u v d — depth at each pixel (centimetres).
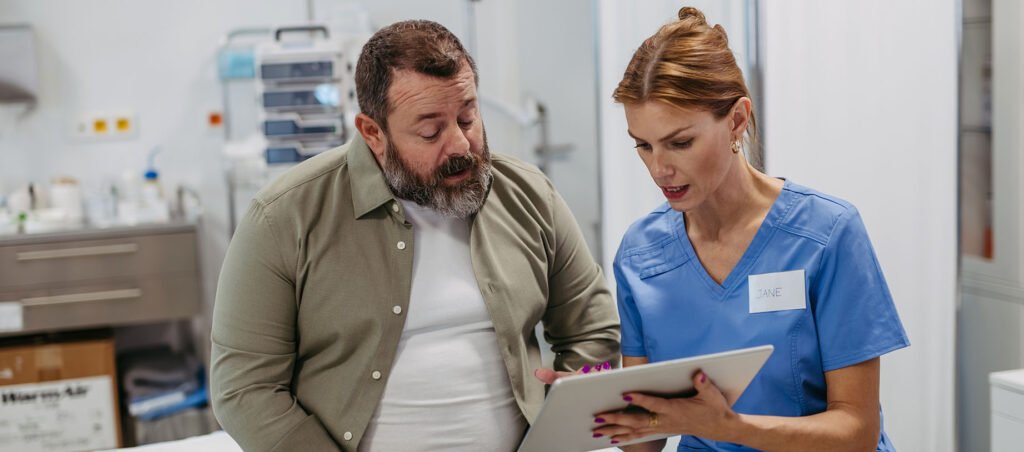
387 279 155
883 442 157
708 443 162
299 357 160
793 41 251
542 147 396
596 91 279
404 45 145
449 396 157
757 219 156
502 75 431
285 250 152
